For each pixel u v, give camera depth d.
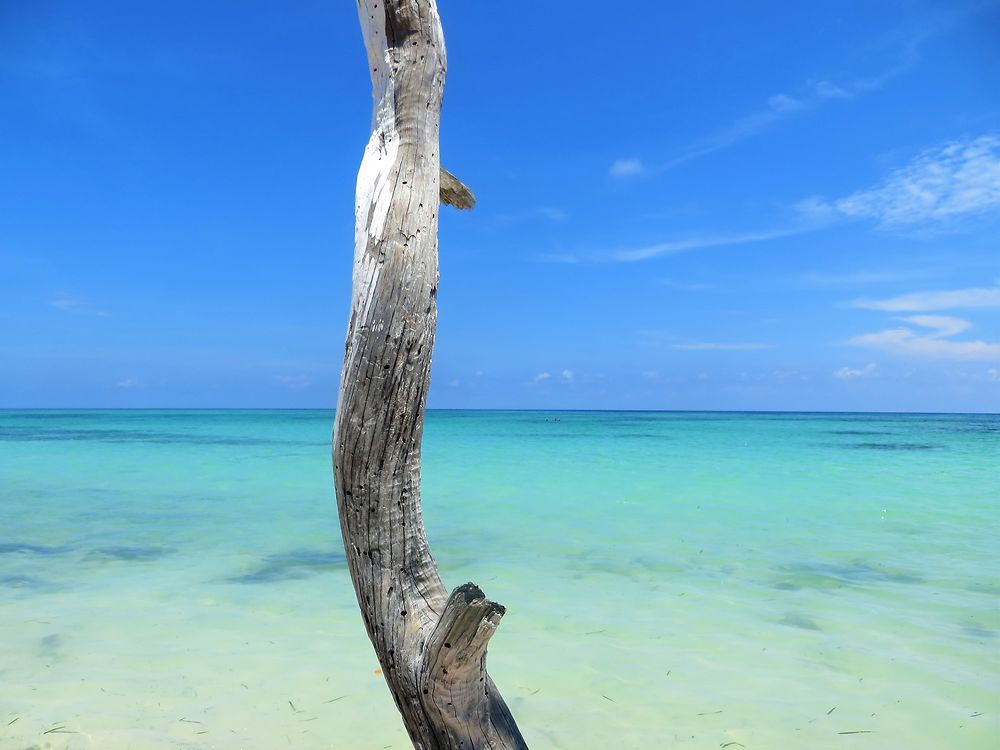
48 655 5.39
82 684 4.85
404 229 2.10
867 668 5.27
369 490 2.10
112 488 15.88
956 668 5.27
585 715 4.51
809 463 23.27
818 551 9.27
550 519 11.80
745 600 7.03
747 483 17.09
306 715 4.44
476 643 1.95
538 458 25.33
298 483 16.92
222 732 4.20
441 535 10.41
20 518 11.82
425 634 2.07
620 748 4.09
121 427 60.59
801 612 6.62
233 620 6.32
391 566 2.12
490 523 11.44
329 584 7.57
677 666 5.31
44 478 17.94
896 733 4.28
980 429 63.72
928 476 18.97
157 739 4.09
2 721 4.26
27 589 7.29
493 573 8.10
